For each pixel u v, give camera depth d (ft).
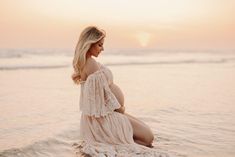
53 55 118.01
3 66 60.85
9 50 136.05
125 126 14.53
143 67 69.97
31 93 31.14
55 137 15.74
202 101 27.73
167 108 24.32
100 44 14.74
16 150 13.53
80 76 15.29
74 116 21.11
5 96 28.91
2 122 19.08
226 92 33.78
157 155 13.19
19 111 22.40
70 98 28.71
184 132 17.56
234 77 50.52
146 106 24.99
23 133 16.62
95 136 14.67
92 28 14.61
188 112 23.04
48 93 31.48
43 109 23.30
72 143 15.11
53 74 51.13
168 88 36.22
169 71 60.29
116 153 13.24
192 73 56.59
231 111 23.62
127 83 40.22
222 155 13.93
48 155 13.39
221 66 76.23
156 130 17.80
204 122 20.04
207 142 15.78
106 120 14.58
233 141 16.02
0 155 12.94
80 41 14.67
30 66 62.90
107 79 14.71
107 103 14.56
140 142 14.96
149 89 35.01
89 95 14.40
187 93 32.58
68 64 70.08
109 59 100.27
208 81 44.27
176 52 191.93
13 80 41.78
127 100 27.63
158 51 195.00
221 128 18.62
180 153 14.05
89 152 13.57
